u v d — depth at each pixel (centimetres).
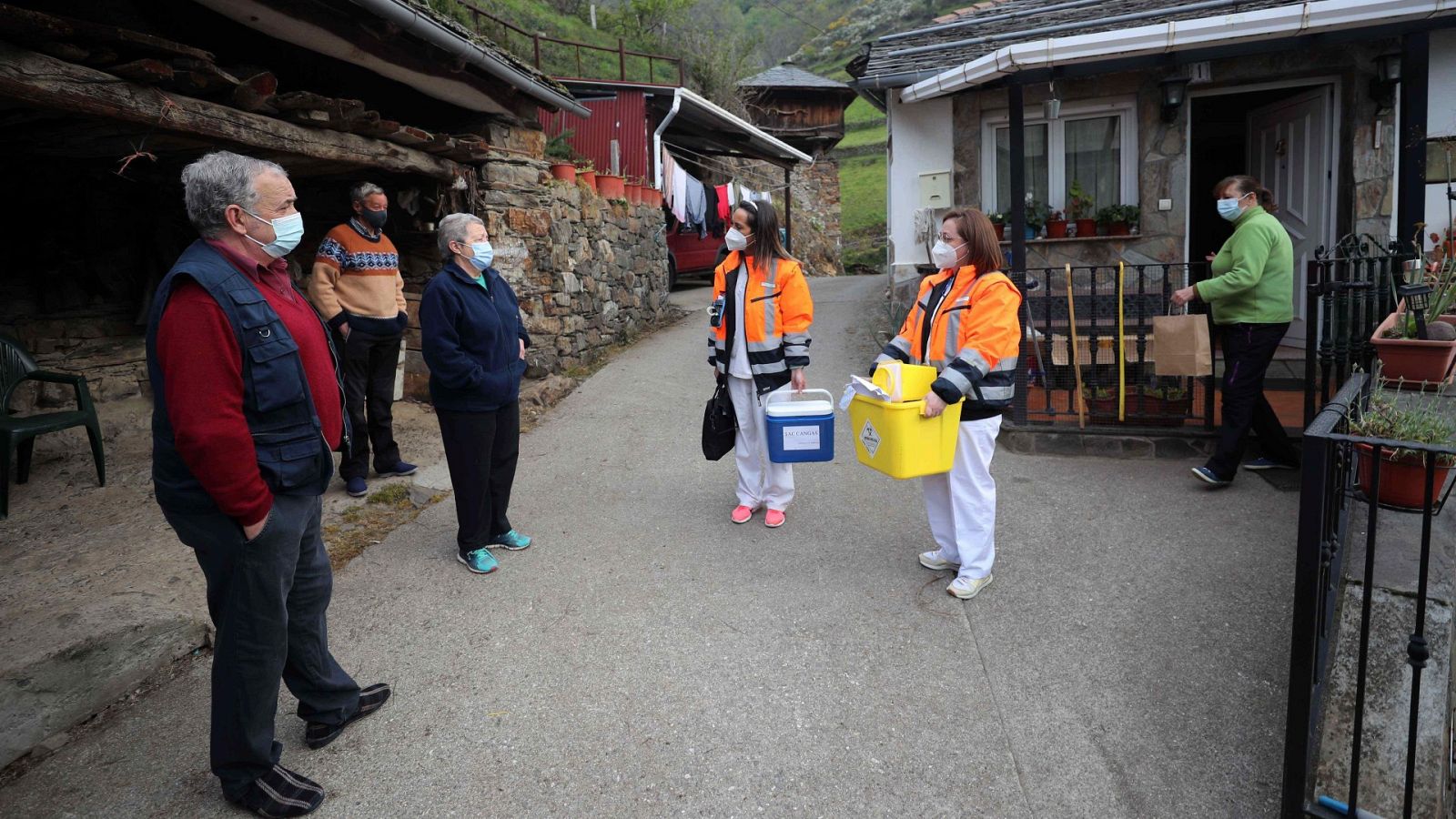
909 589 378
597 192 935
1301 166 748
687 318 1155
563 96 773
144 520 420
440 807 248
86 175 545
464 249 371
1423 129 559
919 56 830
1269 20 535
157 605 327
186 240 605
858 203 2581
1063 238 755
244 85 409
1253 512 451
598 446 601
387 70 548
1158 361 516
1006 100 777
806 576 392
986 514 365
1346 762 230
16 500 442
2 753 263
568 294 804
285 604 238
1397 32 542
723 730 281
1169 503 470
